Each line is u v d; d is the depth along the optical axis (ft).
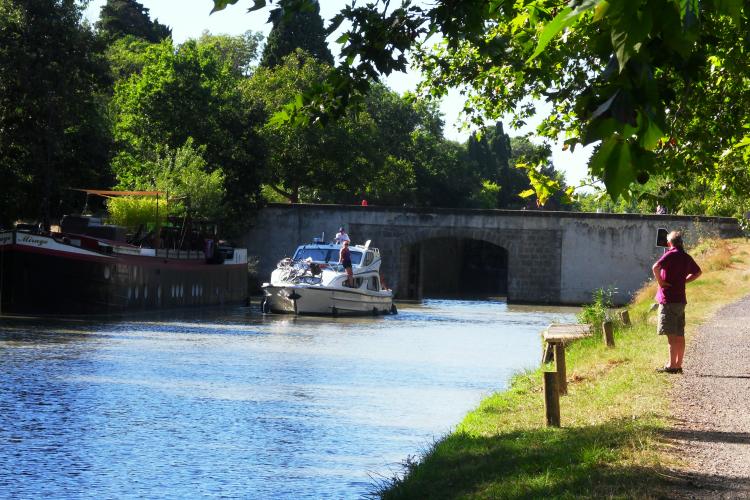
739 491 30.60
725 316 110.42
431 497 34.96
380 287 198.08
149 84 257.55
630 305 158.71
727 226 253.03
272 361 100.63
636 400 51.31
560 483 32.37
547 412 45.80
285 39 357.82
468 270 398.01
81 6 196.24
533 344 131.44
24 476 47.42
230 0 18.08
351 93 26.96
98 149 206.59
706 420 44.78
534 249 265.34
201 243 204.23
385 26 25.88
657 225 258.78
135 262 161.07
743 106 45.37
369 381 86.28
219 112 262.67
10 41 184.14
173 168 234.79
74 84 194.29
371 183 339.77
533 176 45.62
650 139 12.60
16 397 70.49
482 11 23.89
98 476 47.85
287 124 27.63
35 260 146.41
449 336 142.31
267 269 270.87
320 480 47.42
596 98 12.96
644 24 11.76
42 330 123.85
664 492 30.22
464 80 74.90
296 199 310.04
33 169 192.34
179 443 56.24
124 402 70.18
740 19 11.73
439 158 404.77
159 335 125.70
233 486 46.21
